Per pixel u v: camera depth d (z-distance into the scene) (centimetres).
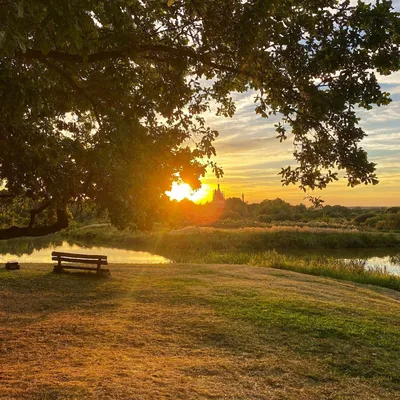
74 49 584
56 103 726
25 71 574
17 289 1265
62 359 690
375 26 440
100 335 833
